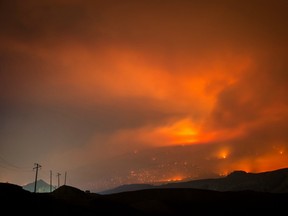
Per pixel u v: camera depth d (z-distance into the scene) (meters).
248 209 59.38
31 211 35.12
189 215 54.47
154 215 50.16
